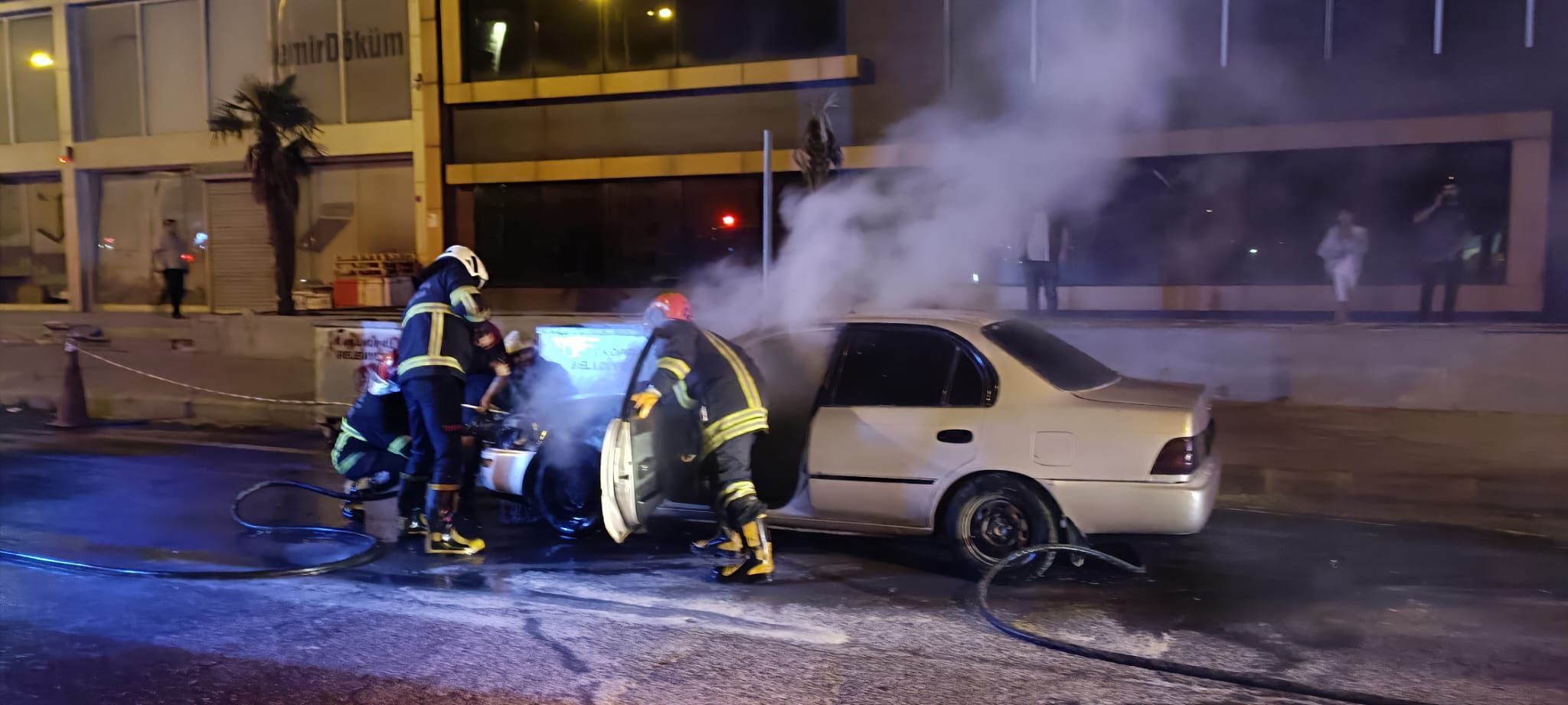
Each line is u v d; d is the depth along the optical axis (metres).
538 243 19.00
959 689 3.99
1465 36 13.77
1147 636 4.56
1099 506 5.01
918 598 5.14
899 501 5.36
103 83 22.17
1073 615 4.84
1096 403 5.08
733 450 5.29
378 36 19.88
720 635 4.61
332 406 10.49
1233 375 10.26
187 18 21.33
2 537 6.33
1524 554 5.86
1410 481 7.02
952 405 5.31
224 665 4.28
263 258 21.30
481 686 4.04
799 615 4.88
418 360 5.74
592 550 6.06
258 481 8.01
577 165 18.28
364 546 6.11
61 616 4.88
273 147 17.98
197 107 21.52
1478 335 9.44
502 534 6.45
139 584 5.36
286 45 20.66
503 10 18.81
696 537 6.33
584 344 7.39
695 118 17.75
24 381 12.72
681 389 5.47
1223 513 6.87
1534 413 9.15
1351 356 9.83
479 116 19.23
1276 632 4.62
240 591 5.27
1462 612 4.87
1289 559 5.78
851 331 5.64
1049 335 5.88
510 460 6.32
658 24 17.81
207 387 11.87
